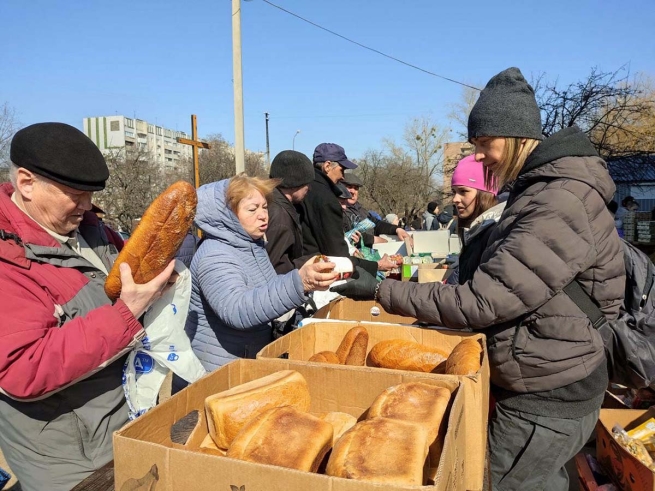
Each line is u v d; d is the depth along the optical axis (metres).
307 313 2.96
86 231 1.93
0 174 16.23
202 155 28.39
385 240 6.84
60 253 1.63
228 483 0.97
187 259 3.25
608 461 2.80
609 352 2.51
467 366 1.50
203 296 2.27
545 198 1.73
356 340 2.00
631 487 2.54
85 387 1.66
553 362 1.79
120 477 1.07
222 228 2.25
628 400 3.66
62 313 1.58
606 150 14.68
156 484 1.03
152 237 1.52
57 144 1.55
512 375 1.88
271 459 1.08
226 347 2.32
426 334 2.05
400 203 35.62
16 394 1.42
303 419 1.19
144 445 1.04
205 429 1.36
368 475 0.96
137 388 1.78
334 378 1.54
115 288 1.58
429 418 1.24
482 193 3.18
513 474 1.98
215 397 1.33
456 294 1.80
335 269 1.94
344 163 5.34
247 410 1.30
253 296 2.02
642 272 2.55
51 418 1.62
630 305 2.59
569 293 1.77
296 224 3.67
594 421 1.94
